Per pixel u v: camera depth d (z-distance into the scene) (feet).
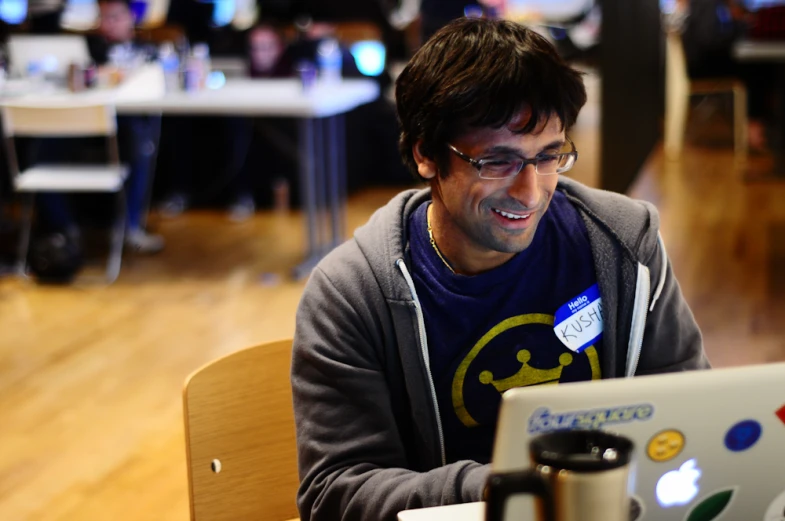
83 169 15.33
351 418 4.10
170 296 14.57
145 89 16.06
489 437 4.32
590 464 2.18
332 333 4.17
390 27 25.36
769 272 14.62
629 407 2.55
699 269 14.89
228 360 4.72
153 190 20.15
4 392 11.06
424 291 4.25
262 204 20.01
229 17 27.78
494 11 24.40
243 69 20.21
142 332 12.98
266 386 4.85
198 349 12.29
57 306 14.21
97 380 11.35
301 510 4.09
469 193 3.78
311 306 4.27
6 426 10.14
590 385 2.52
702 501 2.76
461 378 4.25
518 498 2.46
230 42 22.93
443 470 3.63
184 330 13.03
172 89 16.19
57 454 9.50
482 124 3.63
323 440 4.08
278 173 19.79
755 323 12.52
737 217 17.88
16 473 9.12
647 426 2.58
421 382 4.19
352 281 4.23
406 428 4.38
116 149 15.28
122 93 15.70
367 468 3.98
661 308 4.40
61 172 15.15
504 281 4.22
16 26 22.75
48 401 10.77
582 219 4.39
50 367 11.78
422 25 24.38
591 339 4.32
